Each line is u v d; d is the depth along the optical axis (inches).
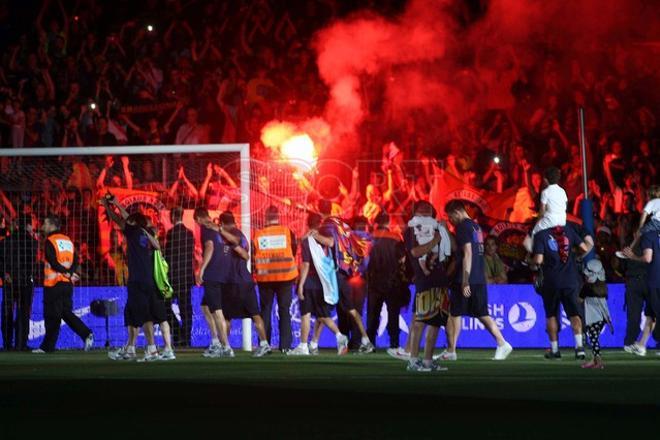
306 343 1457.9
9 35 2532.0
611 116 2165.4
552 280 1274.6
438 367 1091.3
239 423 634.8
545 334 1649.9
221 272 1414.9
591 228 1455.5
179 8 2490.2
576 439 554.9
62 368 1176.2
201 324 1680.6
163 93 2294.5
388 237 1454.2
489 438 562.9
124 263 1768.0
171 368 1159.6
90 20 2507.4
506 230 1782.7
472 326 1658.5
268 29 2444.6
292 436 573.9
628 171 2020.2
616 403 744.3
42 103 2297.0
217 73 2292.1
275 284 1493.6
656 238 1317.7
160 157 1888.5
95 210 1829.5
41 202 1846.7
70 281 1617.9
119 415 684.7
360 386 900.6
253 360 1311.5
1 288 1710.1
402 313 1667.1
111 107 2300.7
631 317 1460.4
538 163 2095.2
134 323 1327.5
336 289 1446.9
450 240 1088.2
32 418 671.8
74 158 1923.0
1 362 1310.3
